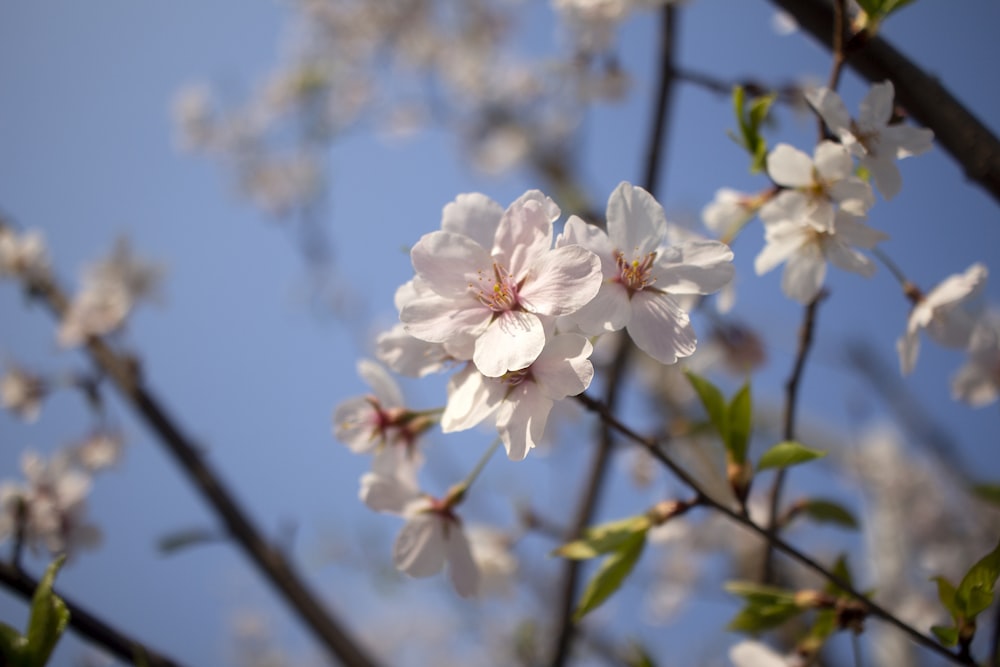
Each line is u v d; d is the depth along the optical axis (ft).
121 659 0.97
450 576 0.96
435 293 0.84
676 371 1.83
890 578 1.97
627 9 1.25
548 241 0.83
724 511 0.91
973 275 0.98
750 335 1.54
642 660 1.03
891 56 0.93
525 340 0.81
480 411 0.83
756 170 0.94
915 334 1.00
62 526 1.19
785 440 0.99
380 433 0.95
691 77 1.21
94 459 1.42
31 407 1.48
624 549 0.92
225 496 1.36
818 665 1.05
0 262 1.58
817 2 0.97
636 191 0.86
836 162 0.89
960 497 2.15
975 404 1.06
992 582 0.86
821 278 0.93
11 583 0.97
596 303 0.84
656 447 0.89
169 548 1.28
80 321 1.53
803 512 1.11
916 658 1.62
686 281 0.85
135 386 1.45
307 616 1.31
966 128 0.92
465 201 0.87
